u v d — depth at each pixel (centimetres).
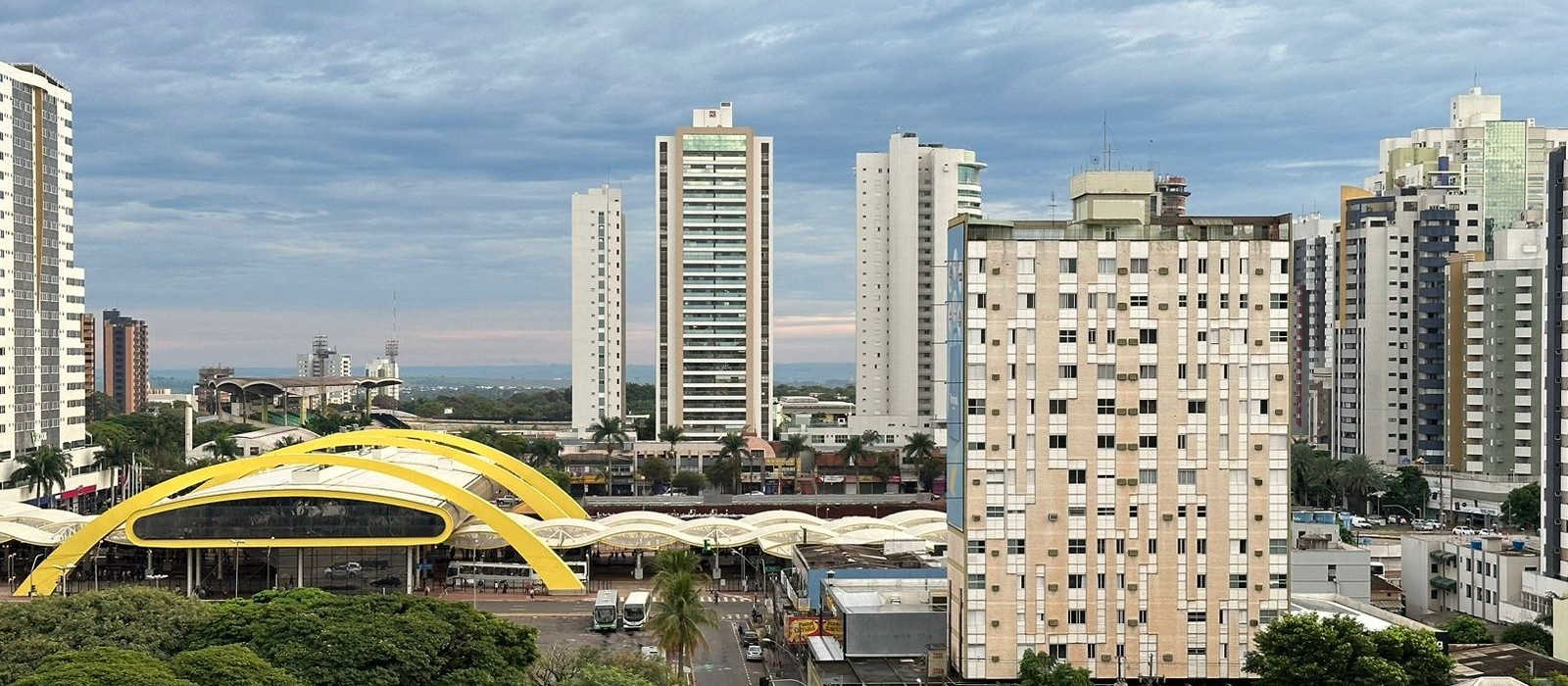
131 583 19712
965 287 13550
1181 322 13612
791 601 17438
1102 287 13588
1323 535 17975
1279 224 13700
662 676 12350
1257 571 13700
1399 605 18388
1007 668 13550
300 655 11175
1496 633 16475
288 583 19388
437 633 11738
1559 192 16862
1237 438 13662
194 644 11625
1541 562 17188
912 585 16325
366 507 19062
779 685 14312
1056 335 13575
